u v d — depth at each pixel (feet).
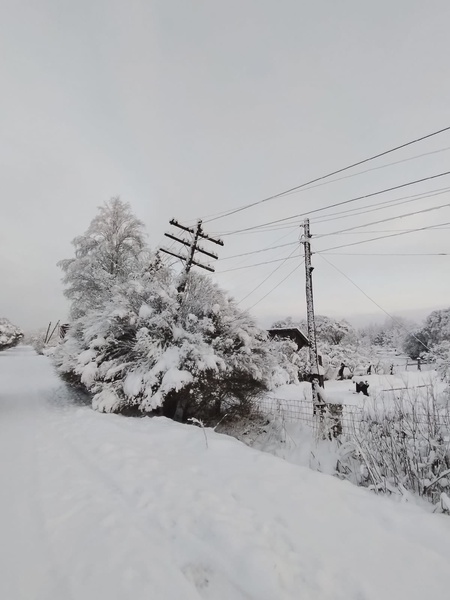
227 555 7.47
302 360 81.15
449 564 7.49
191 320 31.24
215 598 6.28
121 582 6.64
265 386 33.91
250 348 31.71
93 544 7.94
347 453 17.98
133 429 20.97
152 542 8.05
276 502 10.21
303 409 33.37
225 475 12.38
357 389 37.42
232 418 33.17
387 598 6.30
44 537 8.26
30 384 53.26
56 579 6.73
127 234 55.57
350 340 143.54
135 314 30.60
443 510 11.61
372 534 8.65
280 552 7.59
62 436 19.38
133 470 12.84
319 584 6.62
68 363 37.83
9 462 14.26
